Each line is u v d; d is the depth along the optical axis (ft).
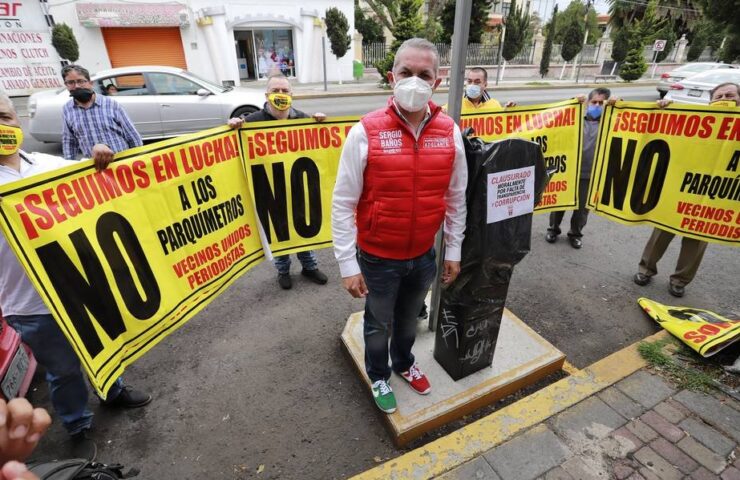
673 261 13.43
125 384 8.43
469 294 7.05
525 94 56.18
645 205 10.65
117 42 52.75
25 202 5.21
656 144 10.07
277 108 10.16
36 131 24.12
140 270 6.72
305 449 7.07
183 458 6.92
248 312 10.81
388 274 6.29
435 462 6.47
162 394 8.21
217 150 8.04
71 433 6.91
